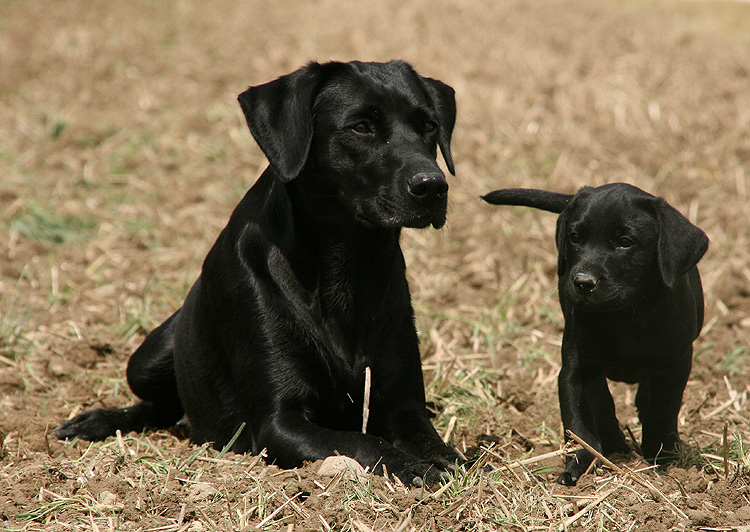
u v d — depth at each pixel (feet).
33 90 78.64
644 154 61.67
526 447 30.07
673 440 27.96
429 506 23.31
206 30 101.65
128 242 52.06
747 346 39.01
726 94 75.46
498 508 23.58
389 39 92.17
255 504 23.98
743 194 55.26
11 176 59.88
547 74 80.74
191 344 30.91
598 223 26.27
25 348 39.11
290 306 27.63
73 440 30.45
